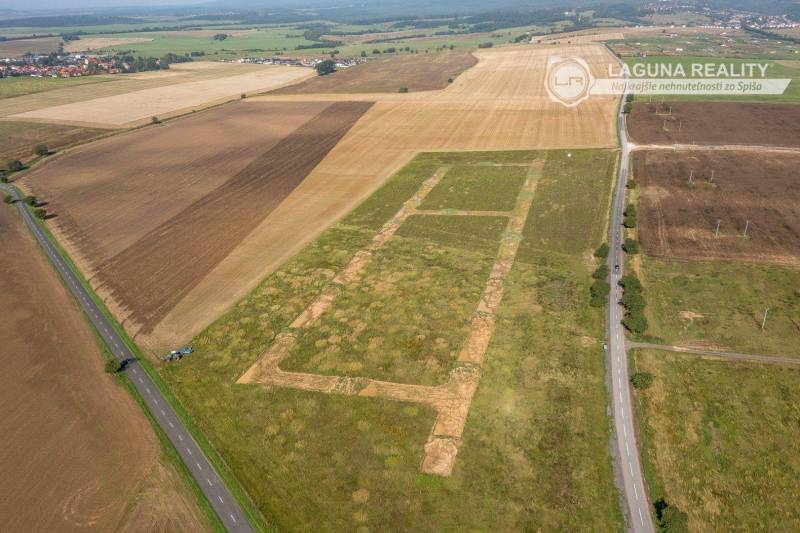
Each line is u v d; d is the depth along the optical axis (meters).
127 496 40.88
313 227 84.00
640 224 79.81
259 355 55.97
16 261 77.69
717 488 39.66
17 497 40.88
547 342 55.50
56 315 64.31
